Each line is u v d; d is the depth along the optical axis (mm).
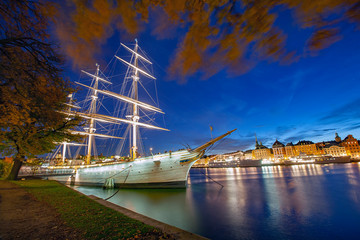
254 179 45688
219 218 14703
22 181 23938
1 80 8766
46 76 9445
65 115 18516
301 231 11875
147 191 27125
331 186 29734
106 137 62344
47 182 24391
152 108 50469
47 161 61344
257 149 169000
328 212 15781
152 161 28766
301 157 128500
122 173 31641
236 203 19641
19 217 8258
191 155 27500
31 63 8711
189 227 12828
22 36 7664
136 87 49688
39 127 16875
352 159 120250
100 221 7691
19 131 16688
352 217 14273
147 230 6605
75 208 9984
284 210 16672
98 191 29688
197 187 32562
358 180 35219
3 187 17734
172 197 23109
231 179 47812
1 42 7320
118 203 20391
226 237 11141
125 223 7410
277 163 130875
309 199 20859
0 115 10297
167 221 14109
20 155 19438
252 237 11117
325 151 138125
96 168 37344
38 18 7289
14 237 6004
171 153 27984
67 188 18719
